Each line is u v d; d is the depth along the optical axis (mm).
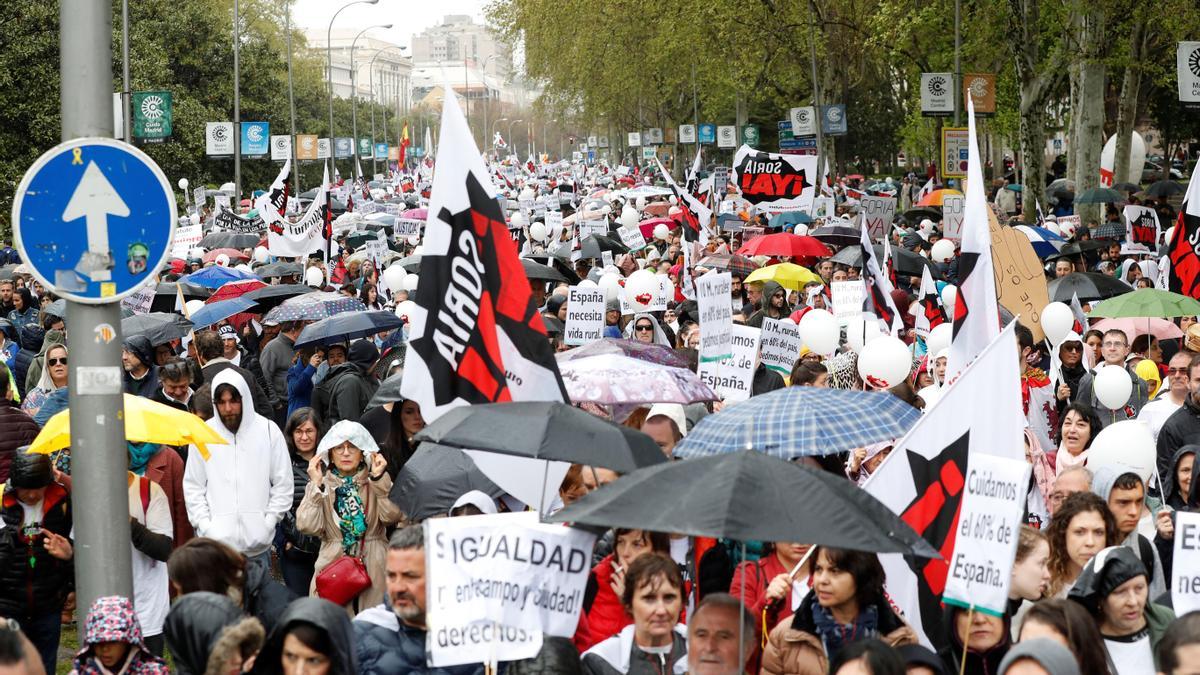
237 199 45094
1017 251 13016
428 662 5426
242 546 9125
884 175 91000
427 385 6957
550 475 7309
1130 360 12352
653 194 48344
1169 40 39156
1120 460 7676
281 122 68438
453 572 5453
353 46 81750
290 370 13602
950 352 8203
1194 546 5895
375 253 24172
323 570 8445
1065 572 6586
